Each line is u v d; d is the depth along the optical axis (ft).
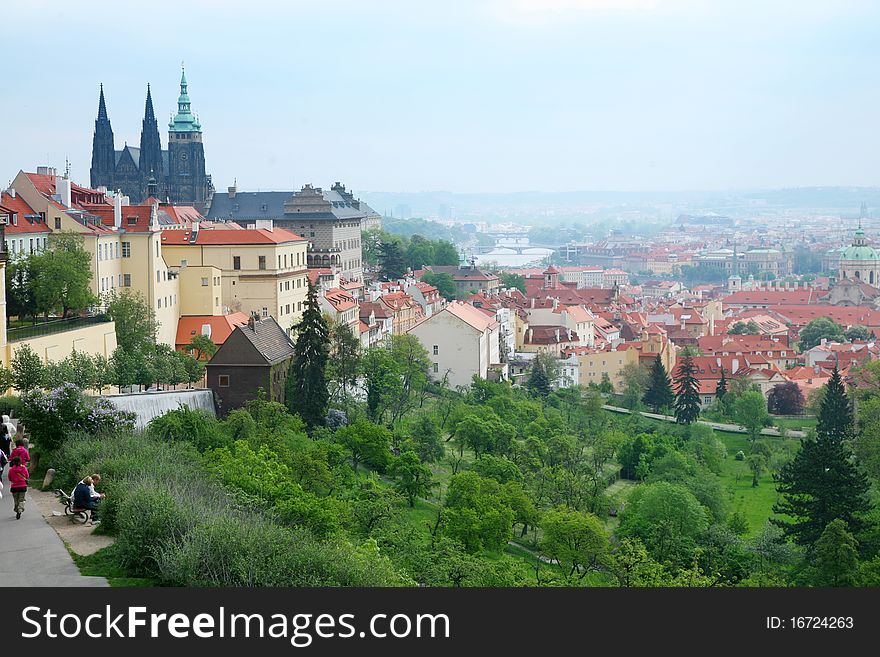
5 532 269.85
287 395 598.75
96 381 499.51
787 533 548.72
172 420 435.53
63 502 291.17
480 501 492.54
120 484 280.72
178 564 237.04
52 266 581.53
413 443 641.81
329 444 510.99
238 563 239.91
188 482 312.71
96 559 251.60
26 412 351.05
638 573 438.81
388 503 447.42
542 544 481.87
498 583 392.47
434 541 448.65
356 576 255.50
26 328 539.70
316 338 598.75
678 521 542.98
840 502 545.44
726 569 506.48
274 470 401.08
